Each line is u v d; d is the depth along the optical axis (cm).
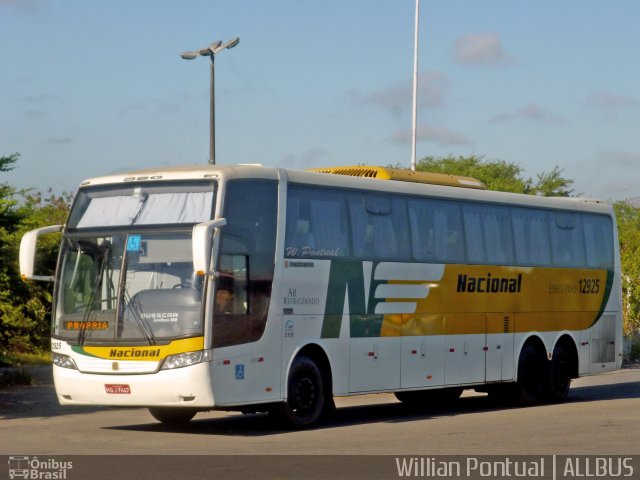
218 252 1722
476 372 2277
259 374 1783
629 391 2892
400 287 2088
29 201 3897
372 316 2022
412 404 2531
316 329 1898
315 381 1895
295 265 1859
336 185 1970
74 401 1775
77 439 1678
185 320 1703
